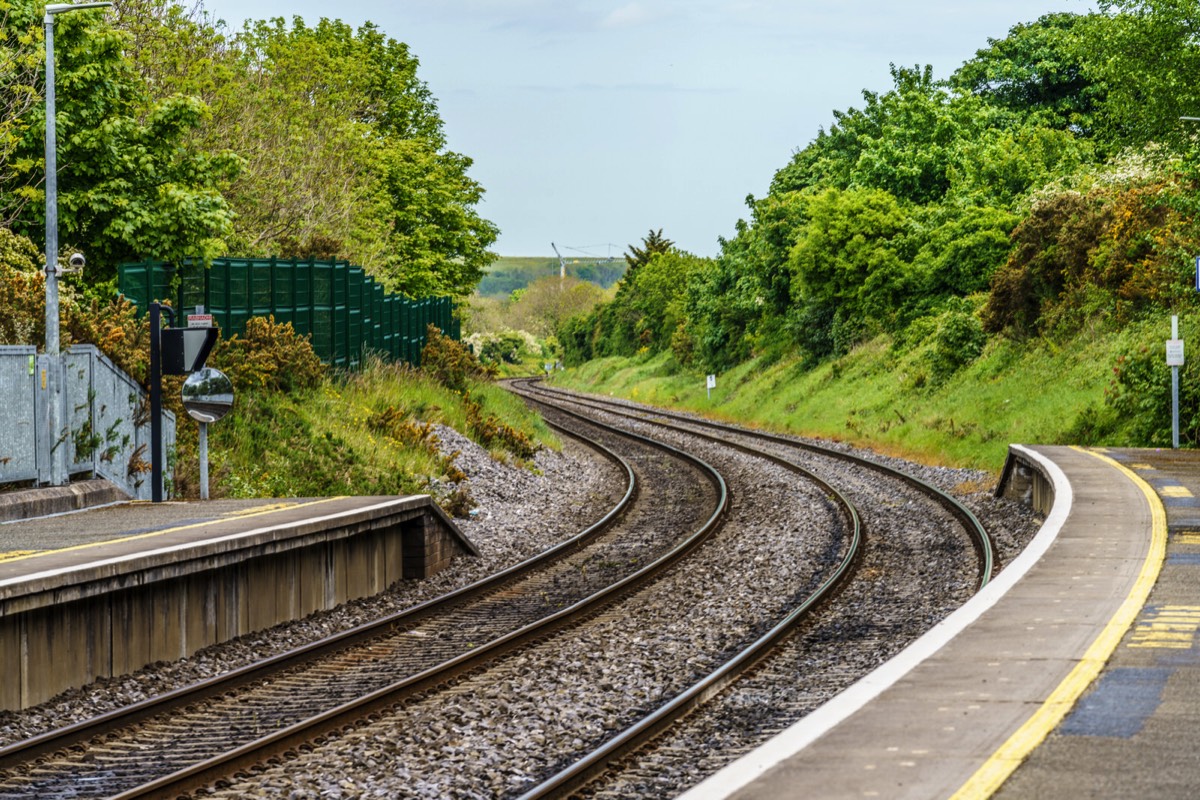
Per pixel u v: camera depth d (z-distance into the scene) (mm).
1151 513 34906
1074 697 16531
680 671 25266
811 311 115375
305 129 86250
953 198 108062
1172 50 66188
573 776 17422
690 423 110375
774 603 31984
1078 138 130500
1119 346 66562
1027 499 48562
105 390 39969
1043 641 19859
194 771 17766
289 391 56594
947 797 12727
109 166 57906
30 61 52781
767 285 133625
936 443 70875
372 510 35031
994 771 13523
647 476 67125
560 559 41094
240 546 28609
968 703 16359
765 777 13492
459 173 131750
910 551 39031
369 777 18188
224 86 77688
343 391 62719
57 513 35594
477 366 96062
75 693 23953
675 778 17859
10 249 48906
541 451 77812
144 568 25391
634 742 19531
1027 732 14984
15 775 18641
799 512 48875
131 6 73375
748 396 122750
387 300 79688
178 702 22859
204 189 62562
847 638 27781
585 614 31391
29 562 25250
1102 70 67938
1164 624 20969
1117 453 51969
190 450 45656
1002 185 108375
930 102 124750
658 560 38156
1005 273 82125
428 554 38719
